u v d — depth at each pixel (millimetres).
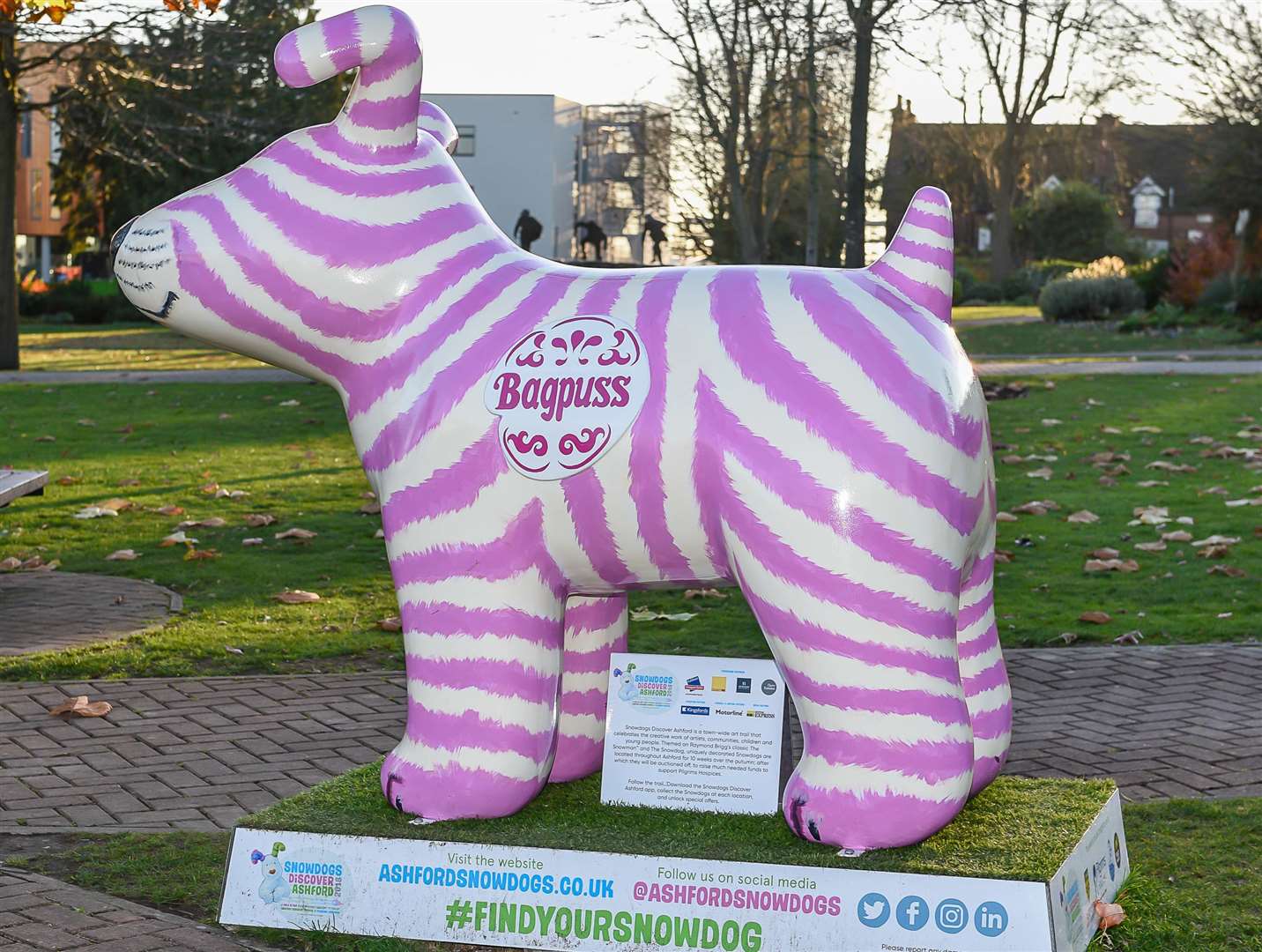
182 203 4133
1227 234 33688
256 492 11938
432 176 4176
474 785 3951
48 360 25359
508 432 3832
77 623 7727
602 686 4473
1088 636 7457
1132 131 53375
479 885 3787
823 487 3604
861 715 3668
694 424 3701
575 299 3973
